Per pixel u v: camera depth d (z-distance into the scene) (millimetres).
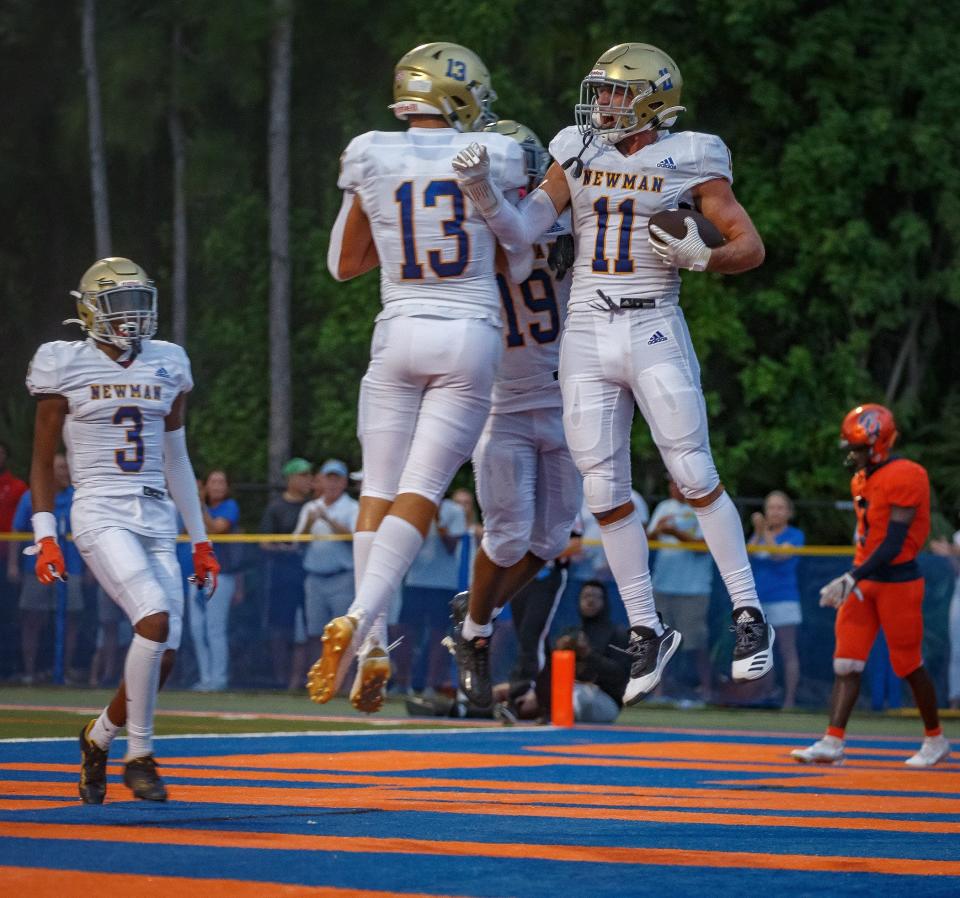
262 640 45812
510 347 19828
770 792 21109
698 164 18000
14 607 47812
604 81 17844
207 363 84812
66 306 90562
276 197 77938
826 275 67250
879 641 42938
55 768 22688
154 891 11977
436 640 43875
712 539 18219
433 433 17188
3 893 11812
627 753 27828
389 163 17359
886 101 68812
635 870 13461
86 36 81438
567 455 20266
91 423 19797
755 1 68375
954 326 73688
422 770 23516
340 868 13250
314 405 82500
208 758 24953
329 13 81812
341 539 45312
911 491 26859
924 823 17422
